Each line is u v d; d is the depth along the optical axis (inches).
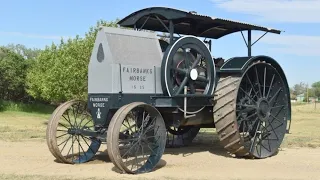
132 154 358.3
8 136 548.7
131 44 344.8
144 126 326.3
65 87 889.5
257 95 412.5
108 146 291.7
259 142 402.3
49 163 346.6
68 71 877.8
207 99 374.9
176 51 351.9
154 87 350.0
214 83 378.3
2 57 1612.9
